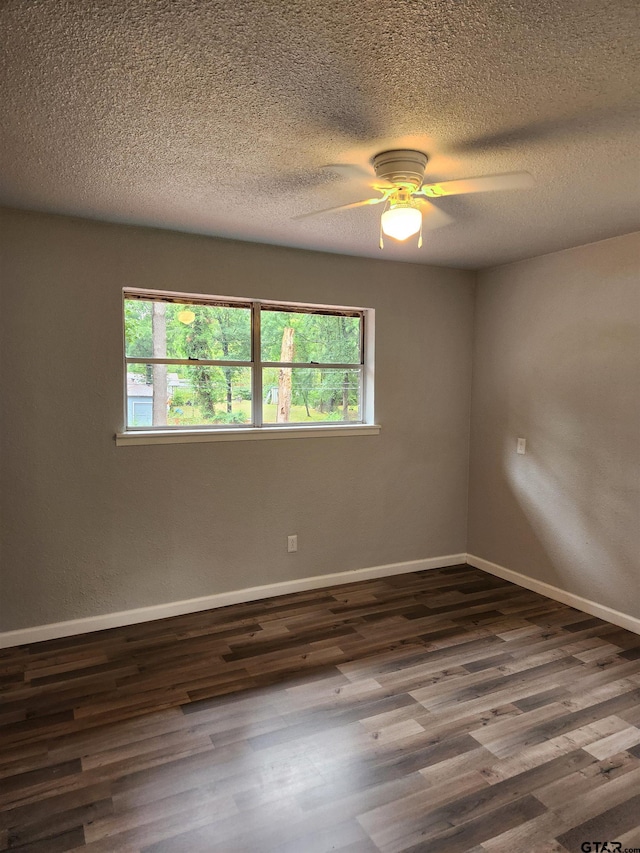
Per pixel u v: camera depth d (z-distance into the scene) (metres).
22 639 3.08
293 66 1.57
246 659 2.93
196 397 3.56
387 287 4.04
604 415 3.43
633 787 2.01
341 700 2.55
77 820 1.84
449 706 2.51
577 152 2.14
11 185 2.52
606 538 3.44
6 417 2.97
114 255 3.16
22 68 1.57
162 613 3.44
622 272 3.30
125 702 2.53
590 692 2.63
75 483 3.15
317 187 2.54
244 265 3.51
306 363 3.91
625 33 1.42
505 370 4.15
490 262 4.05
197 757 2.16
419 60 1.54
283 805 1.91
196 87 1.68
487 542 4.37
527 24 1.38
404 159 2.11
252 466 3.66
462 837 1.78
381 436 4.12
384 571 4.23
